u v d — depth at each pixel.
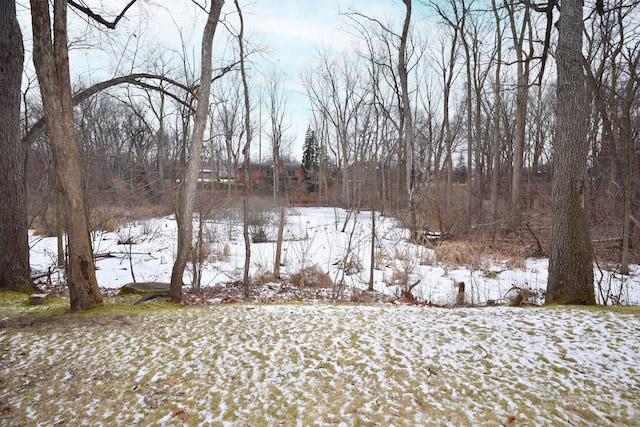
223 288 9.55
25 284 6.64
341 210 29.67
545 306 5.53
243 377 3.39
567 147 5.70
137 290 6.87
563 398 2.95
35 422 2.82
